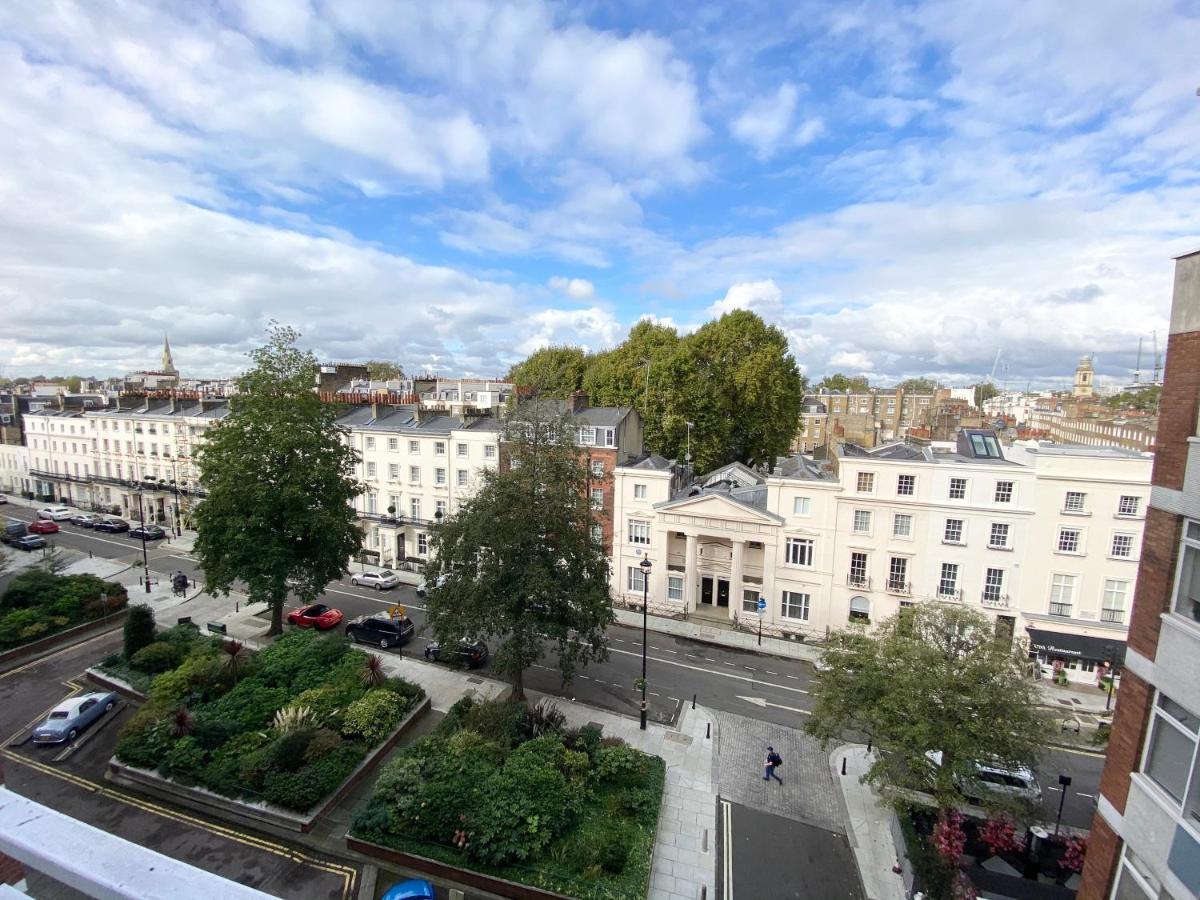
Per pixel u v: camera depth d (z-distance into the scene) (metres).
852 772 24.56
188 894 2.30
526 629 25.86
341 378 78.69
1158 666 10.38
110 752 23.48
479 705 24.97
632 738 26.27
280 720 23.36
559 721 24.70
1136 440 61.66
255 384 32.69
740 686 31.50
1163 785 10.32
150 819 20.06
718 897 18.42
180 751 21.61
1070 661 32.06
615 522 43.59
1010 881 17.73
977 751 17.81
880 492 35.81
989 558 33.81
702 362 59.38
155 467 66.00
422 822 18.92
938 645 21.03
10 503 73.94
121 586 38.28
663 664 33.94
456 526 26.67
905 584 35.56
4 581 39.25
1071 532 32.28
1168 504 10.42
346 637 32.38
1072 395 118.94
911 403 104.50
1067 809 22.77
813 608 38.03
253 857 18.64
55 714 24.58
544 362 70.06
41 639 32.41
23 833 2.70
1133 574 31.33
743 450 61.62
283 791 20.16
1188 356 10.20
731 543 41.41
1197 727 9.61
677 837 20.59
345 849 19.02
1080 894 11.91
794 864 19.80
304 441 32.38
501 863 18.11
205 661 26.73
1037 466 32.38
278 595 33.19
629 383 60.25
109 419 68.69
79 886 2.46
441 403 65.19
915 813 20.91
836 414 96.94
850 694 21.30
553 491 26.36
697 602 42.19
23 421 78.19
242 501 31.78
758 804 22.53
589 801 21.08
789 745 26.27
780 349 58.88
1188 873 9.34
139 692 27.05
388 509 52.38
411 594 43.94
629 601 43.59
